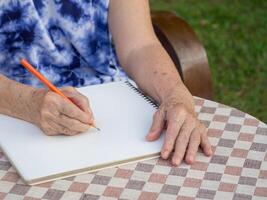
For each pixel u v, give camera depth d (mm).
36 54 1909
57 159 1479
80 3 1901
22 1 1823
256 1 4520
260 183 1429
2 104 1653
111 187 1418
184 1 4555
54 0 1866
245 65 3795
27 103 1603
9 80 1681
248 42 4031
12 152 1504
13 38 1871
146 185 1424
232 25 4238
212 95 2021
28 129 1597
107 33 2021
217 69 3764
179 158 1494
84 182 1432
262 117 3342
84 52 1984
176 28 2037
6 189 1416
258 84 3633
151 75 1812
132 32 1950
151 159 1510
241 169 1476
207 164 1494
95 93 1754
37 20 1854
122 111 1669
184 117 1586
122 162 1482
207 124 1649
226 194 1395
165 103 1651
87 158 1481
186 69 1979
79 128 1546
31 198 1388
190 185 1424
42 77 1583
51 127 1553
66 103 1542
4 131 1590
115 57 2064
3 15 1834
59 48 1952
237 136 1599
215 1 4547
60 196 1392
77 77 2004
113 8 1979
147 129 1596
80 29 1934
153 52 1890
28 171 1437
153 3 4508
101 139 1551
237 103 3457
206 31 4164
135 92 1764
